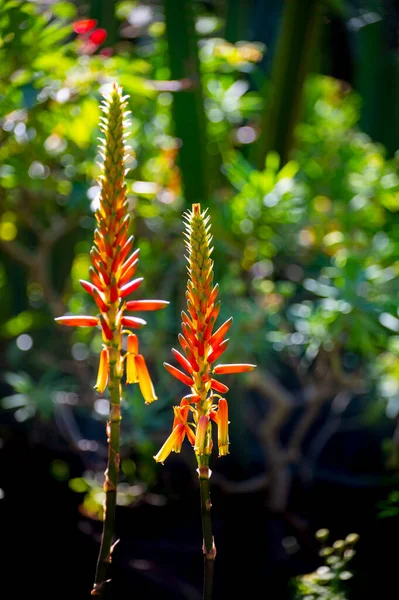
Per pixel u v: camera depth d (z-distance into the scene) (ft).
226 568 7.25
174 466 8.93
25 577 6.76
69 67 6.12
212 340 3.84
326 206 8.89
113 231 3.79
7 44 5.85
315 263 8.39
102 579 3.94
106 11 7.90
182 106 7.62
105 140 3.79
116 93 3.79
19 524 7.51
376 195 8.39
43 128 6.60
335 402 9.05
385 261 7.72
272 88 8.67
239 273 8.26
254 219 7.63
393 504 7.23
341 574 5.25
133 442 7.77
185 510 8.22
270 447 8.05
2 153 6.81
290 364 8.96
